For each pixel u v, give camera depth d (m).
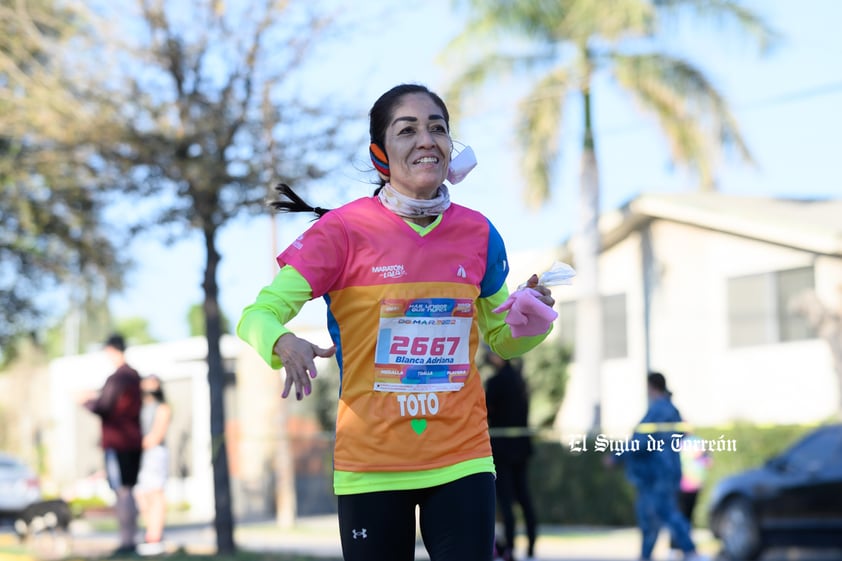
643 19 22.64
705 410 23.80
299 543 17.31
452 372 4.21
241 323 4.02
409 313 4.15
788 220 22.12
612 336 25.70
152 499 14.04
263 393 25.00
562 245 25.06
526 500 12.85
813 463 13.73
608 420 25.56
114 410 13.02
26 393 40.91
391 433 4.13
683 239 24.38
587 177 24.72
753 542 13.99
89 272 19.73
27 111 13.41
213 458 13.45
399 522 4.17
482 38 24.05
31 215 17.92
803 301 22.03
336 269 4.14
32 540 14.47
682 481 14.05
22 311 21.66
